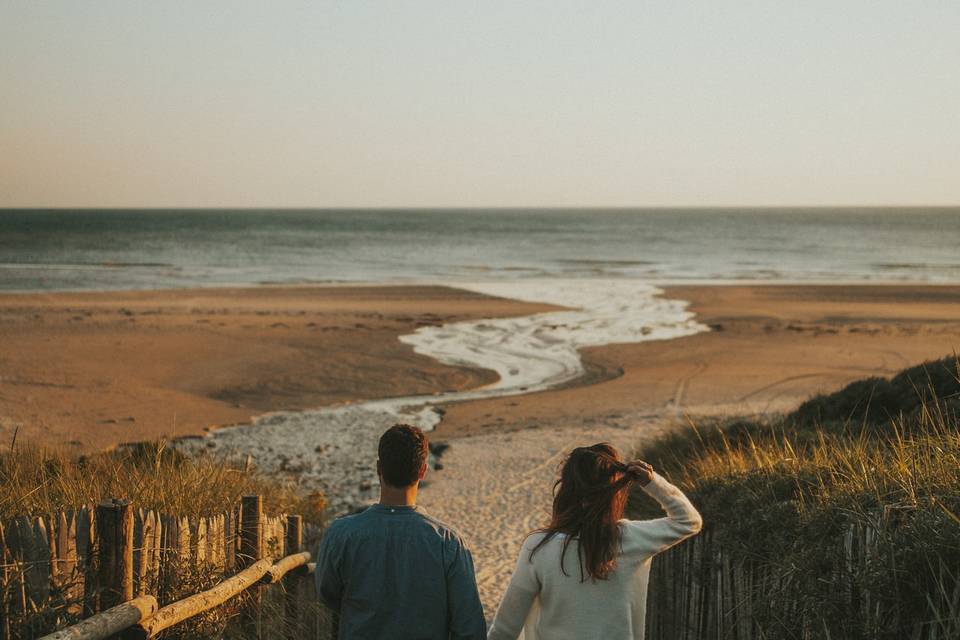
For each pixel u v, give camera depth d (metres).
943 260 81.81
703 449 8.71
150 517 3.25
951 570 2.75
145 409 19.02
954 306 41.28
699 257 85.31
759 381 22.41
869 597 2.93
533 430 17.09
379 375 23.83
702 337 30.84
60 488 4.73
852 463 4.42
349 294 45.28
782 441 7.27
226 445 15.95
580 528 2.67
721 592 4.20
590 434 16.33
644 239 126.25
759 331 32.38
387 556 2.67
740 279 59.53
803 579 3.34
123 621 2.78
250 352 26.47
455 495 12.16
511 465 14.04
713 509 4.55
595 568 2.63
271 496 6.64
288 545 4.63
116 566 2.93
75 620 2.81
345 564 2.70
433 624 2.68
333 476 13.78
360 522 2.73
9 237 117.50
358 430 17.62
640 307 40.38
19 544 2.85
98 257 79.50
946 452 3.92
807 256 87.25
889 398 7.93
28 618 2.72
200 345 27.30
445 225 192.00
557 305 40.97
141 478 5.11
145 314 34.62
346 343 28.59
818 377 22.84
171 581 3.33
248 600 3.84
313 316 35.25
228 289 47.69
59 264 69.75
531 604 2.77
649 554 2.75
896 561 2.89
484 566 8.66
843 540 3.32
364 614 2.67
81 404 19.11
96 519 2.95
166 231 145.38
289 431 17.45
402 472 2.72
